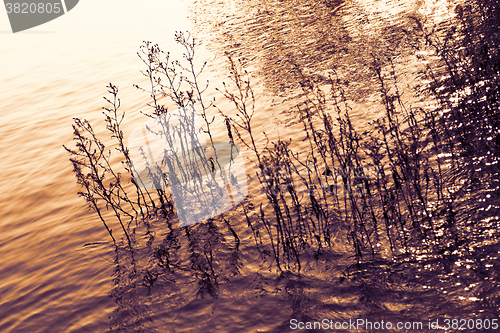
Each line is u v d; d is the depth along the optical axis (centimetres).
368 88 761
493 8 670
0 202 673
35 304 440
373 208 471
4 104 1255
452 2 1051
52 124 998
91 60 1542
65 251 518
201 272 439
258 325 357
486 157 480
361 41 1029
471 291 336
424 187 473
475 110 559
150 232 526
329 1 1543
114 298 427
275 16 1552
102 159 748
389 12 1203
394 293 356
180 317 385
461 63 653
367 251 413
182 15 1989
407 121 598
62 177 716
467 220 408
